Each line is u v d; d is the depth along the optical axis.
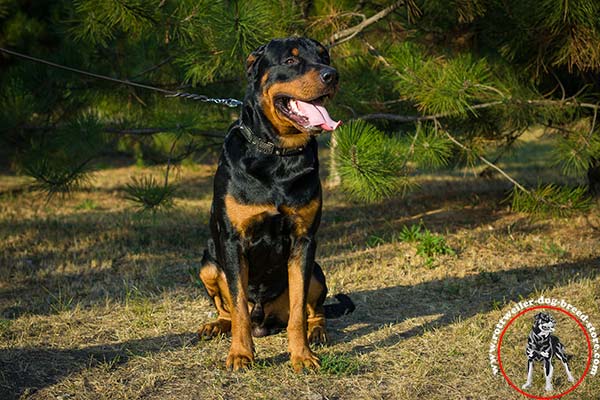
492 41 6.94
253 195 3.88
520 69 6.94
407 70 5.93
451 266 6.12
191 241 7.34
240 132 3.99
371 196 5.77
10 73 7.88
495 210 8.30
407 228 7.58
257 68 3.93
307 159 3.92
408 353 4.18
